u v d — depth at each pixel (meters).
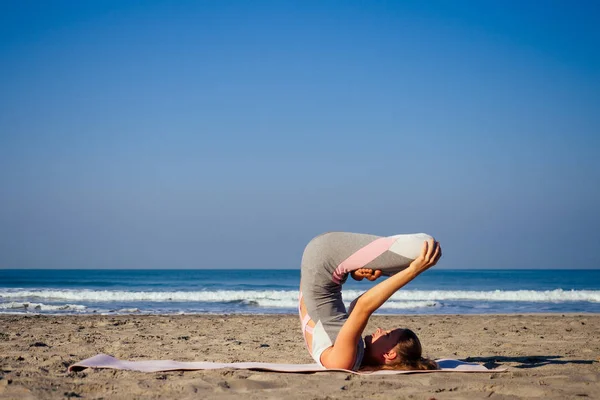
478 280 53.00
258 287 36.75
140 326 9.88
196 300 22.31
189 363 4.66
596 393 3.59
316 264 4.27
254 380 3.90
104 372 4.14
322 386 3.71
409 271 3.94
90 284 38.69
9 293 22.97
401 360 4.33
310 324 4.37
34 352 5.78
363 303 4.02
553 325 10.64
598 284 44.56
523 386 3.73
